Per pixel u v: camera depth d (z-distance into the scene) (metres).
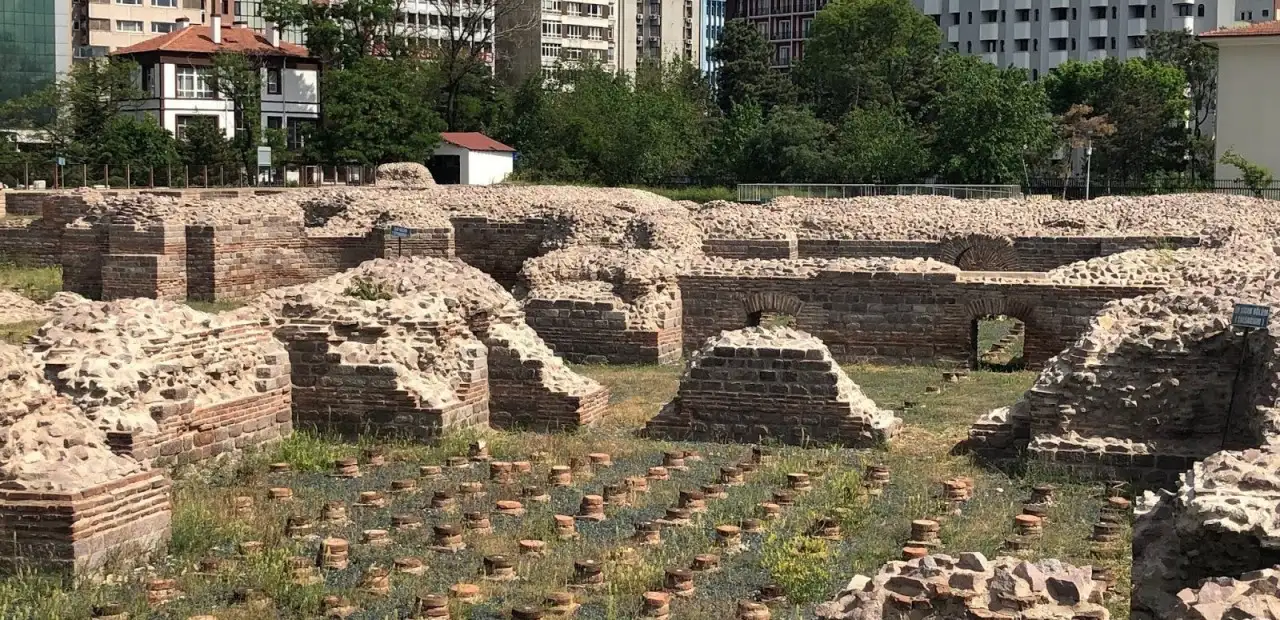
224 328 25.20
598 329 38.91
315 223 59.41
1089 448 24.47
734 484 23.91
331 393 26.78
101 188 74.38
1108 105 108.25
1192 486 15.08
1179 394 24.83
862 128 95.25
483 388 28.58
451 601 17.28
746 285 40.03
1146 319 26.09
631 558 19.12
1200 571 14.40
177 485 22.78
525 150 110.12
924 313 38.78
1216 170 83.00
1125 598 17.25
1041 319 37.84
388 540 20.03
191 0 138.50
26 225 58.91
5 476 18.28
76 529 18.06
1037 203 57.34
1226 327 24.98
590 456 25.53
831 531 20.61
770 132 96.38
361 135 96.38
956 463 25.66
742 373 27.77
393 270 29.73
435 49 124.44
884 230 51.72
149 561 18.92
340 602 17.22
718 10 191.62
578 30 159.88
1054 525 21.25
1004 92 87.88
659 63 137.25
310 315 27.19
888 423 27.67
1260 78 81.12
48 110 105.75
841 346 39.56
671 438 28.16
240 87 94.00
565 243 52.25
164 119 96.69
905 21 117.75
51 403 19.34
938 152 89.81
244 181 89.69
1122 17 144.50
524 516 21.64
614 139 101.06
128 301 24.45
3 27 118.75
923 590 12.43
